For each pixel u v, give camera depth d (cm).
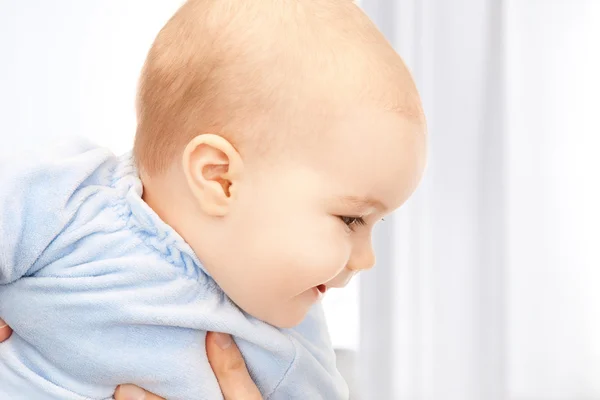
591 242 207
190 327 66
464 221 200
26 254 64
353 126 63
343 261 67
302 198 64
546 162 206
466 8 198
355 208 65
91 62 195
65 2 193
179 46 67
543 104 205
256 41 64
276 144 64
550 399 209
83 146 71
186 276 67
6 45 192
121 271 64
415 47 198
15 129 192
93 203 66
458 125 199
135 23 196
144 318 64
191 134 65
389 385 199
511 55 204
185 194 67
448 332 201
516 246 207
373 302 200
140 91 70
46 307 64
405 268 203
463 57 198
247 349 71
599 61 204
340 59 64
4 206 62
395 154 64
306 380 75
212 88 64
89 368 65
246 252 65
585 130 205
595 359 209
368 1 198
